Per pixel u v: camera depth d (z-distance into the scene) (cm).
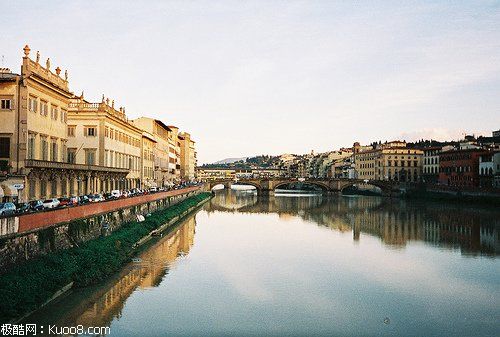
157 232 7306
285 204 15038
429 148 19038
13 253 3447
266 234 8144
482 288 4603
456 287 4638
